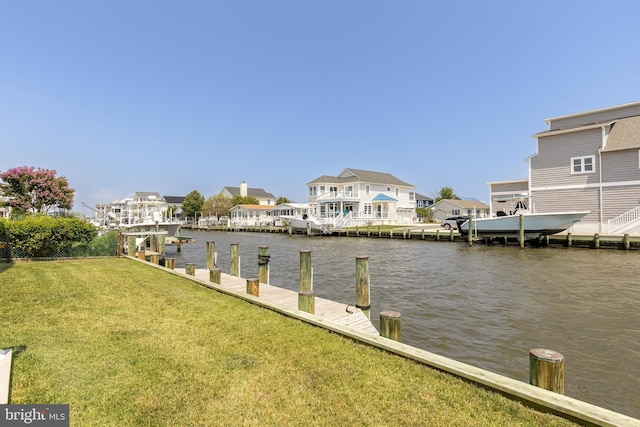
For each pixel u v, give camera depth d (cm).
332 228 3781
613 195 2098
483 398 307
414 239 2916
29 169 2430
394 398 308
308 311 588
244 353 402
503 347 627
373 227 3975
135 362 369
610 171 2111
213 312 571
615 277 1216
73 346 406
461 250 2170
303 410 290
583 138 2222
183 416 277
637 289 1041
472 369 348
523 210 2478
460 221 3331
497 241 2434
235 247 1115
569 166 2273
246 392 316
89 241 1338
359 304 722
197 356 390
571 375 521
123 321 511
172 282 827
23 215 1895
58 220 1273
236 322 518
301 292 597
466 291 1062
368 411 289
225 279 999
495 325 743
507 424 270
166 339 440
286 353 404
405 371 360
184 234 4906
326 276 1371
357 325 618
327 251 2292
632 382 498
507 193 2736
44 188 2453
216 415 280
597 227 2153
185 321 519
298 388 324
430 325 749
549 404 281
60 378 327
